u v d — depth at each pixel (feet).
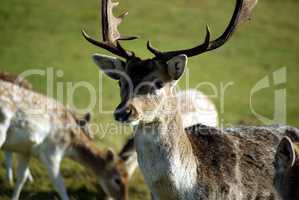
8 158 73.77
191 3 193.16
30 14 163.73
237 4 47.60
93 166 74.38
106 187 74.84
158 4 187.32
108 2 48.16
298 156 42.39
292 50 168.76
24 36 148.87
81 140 73.15
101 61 46.39
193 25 173.68
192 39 161.99
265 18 191.42
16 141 68.64
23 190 73.72
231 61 154.81
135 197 77.77
